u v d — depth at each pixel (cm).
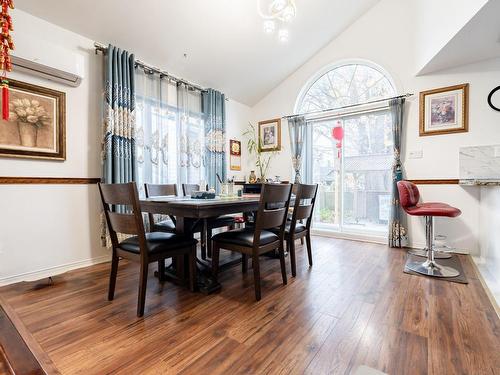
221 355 114
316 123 414
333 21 347
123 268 241
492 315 148
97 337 128
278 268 239
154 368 106
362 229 376
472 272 224
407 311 154
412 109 317
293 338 127
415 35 312
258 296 170
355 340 125
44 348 118
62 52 220
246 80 408
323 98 409
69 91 239
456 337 126
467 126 283
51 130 226
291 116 413
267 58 374
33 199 217
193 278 182
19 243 209
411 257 273
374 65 353
